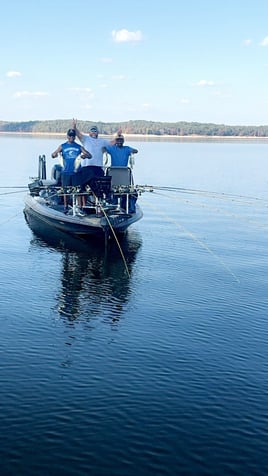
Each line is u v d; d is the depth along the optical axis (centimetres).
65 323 1388
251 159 9975
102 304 1542
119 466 842
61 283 1741
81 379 1095
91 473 827
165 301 1577
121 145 2381
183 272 1895
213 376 1120
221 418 971
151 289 1692
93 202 2370
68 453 867
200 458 866
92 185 2288
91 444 890
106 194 2336
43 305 1522
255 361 1193
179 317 1447
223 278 1825
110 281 1773
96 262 2019
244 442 907
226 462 859
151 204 3650
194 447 891
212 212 3309
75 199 2356
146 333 1334
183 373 1130
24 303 1534
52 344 1257
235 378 1115
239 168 7438
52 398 1020
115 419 959
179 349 1245
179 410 992
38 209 2562
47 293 1633
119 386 1070
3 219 2902
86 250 2203
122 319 1426
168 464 850
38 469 830
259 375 1130
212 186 4859
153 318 1437
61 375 1109
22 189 4247
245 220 3025
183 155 11094
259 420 969
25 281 1752
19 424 935
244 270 1931
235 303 1566
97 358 1190
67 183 2325
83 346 1250
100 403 1008
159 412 984
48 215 2397
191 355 1216
